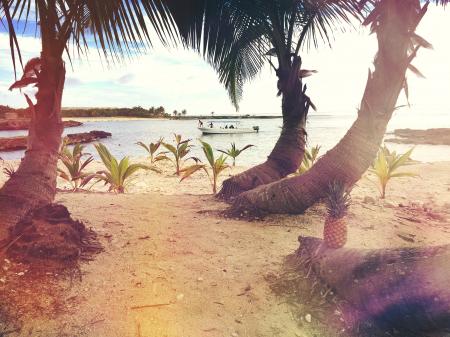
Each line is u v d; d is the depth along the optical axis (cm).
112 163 699
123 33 276
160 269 301
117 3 263
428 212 546
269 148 2541
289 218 455
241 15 485
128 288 267
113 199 556
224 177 1008
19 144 2311
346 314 249
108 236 366
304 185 440
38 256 282
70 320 225
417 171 1080
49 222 314
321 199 482
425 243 401
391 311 225
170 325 229
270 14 496
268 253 345
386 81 376
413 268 221
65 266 282
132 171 709
